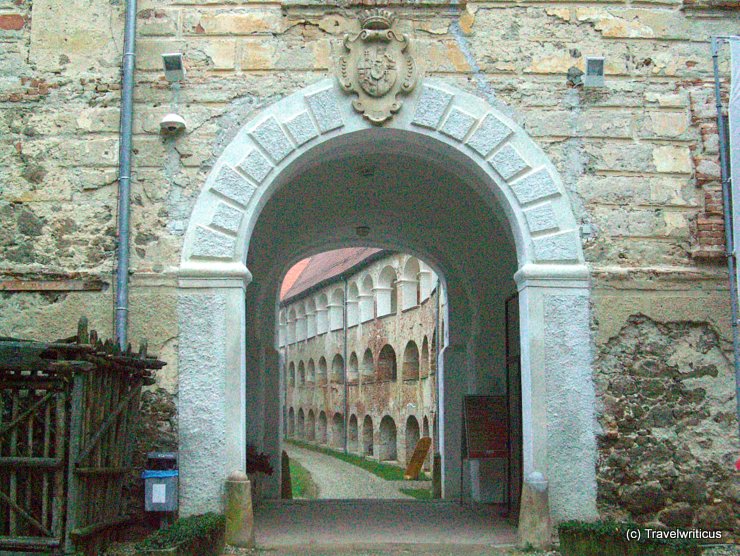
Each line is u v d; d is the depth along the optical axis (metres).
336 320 42.06
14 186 9.61
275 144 9.72
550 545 8.98
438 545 9.34
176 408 9.17
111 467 8.03
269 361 15.47
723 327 9.63
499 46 10.02
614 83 10.05
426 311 29.25
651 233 9.78
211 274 9.38
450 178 12.57
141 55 9.87
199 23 9.93
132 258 9.45
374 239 15.96
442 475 15.40
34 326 9.34
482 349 14.40
